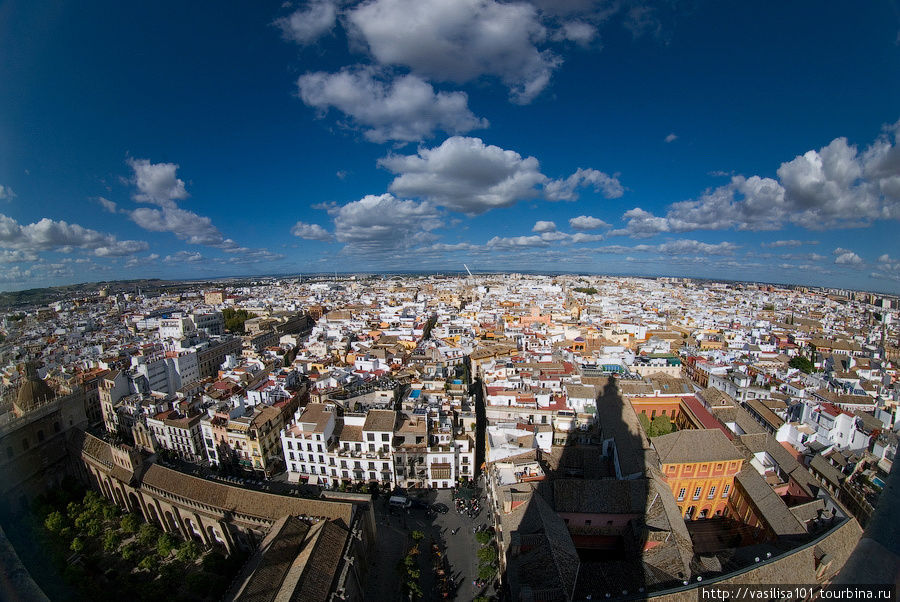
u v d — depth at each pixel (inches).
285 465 5002.5
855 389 6225.4
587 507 3400.6
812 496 3762.3
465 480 4554.6
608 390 5270.7
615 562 2925.7
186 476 3796.8
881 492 588.4
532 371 5989.2
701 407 5413.4
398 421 4660.4
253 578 2645.2
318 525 3075.8
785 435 5270.7
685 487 4013.3
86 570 3334.2
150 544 3700.8
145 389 6481.3
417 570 3166.8
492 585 3255.4
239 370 6648.6
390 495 4372.5
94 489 4443.9
